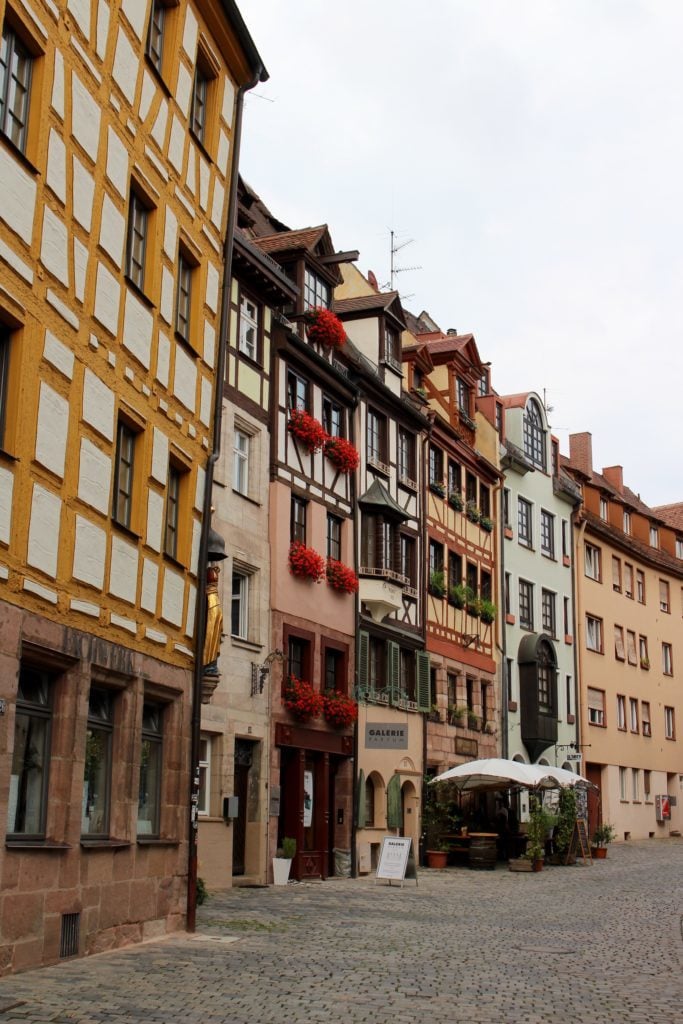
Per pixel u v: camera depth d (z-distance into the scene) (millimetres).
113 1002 9586
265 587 24078
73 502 12008
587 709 46219
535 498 43969
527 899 21984
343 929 15953
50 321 11492
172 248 15320
